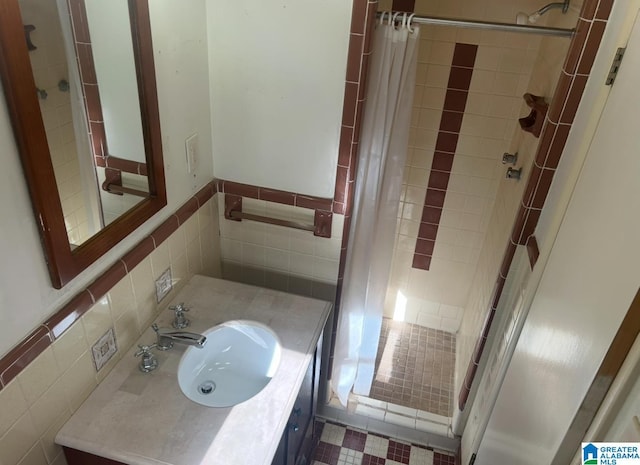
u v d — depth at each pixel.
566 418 0.96
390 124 1.61
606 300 0.90
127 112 1.23
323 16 1.46
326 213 1.75
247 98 1.64
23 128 0.90
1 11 0.82
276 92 1.61
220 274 2.02
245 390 1.50
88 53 1.06
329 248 1.83
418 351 2.65
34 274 1.03
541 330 1.27
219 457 1.13
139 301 1.44
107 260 1.28
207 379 1.53
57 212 1.03
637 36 1.02
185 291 1.68
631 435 0.78
